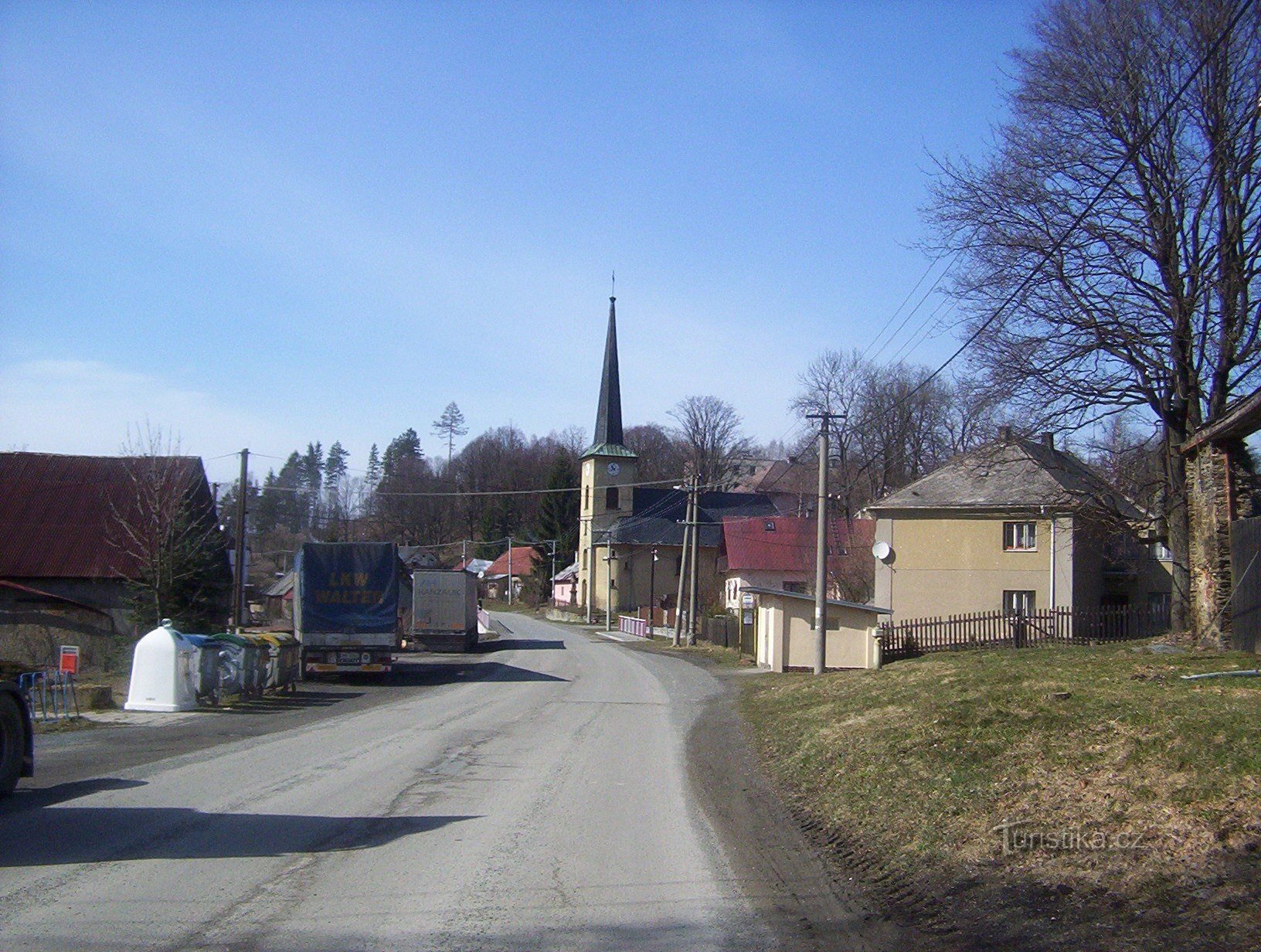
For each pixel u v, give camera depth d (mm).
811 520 67875
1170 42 21438
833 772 11172
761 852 8156
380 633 26328
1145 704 10625
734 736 16156
